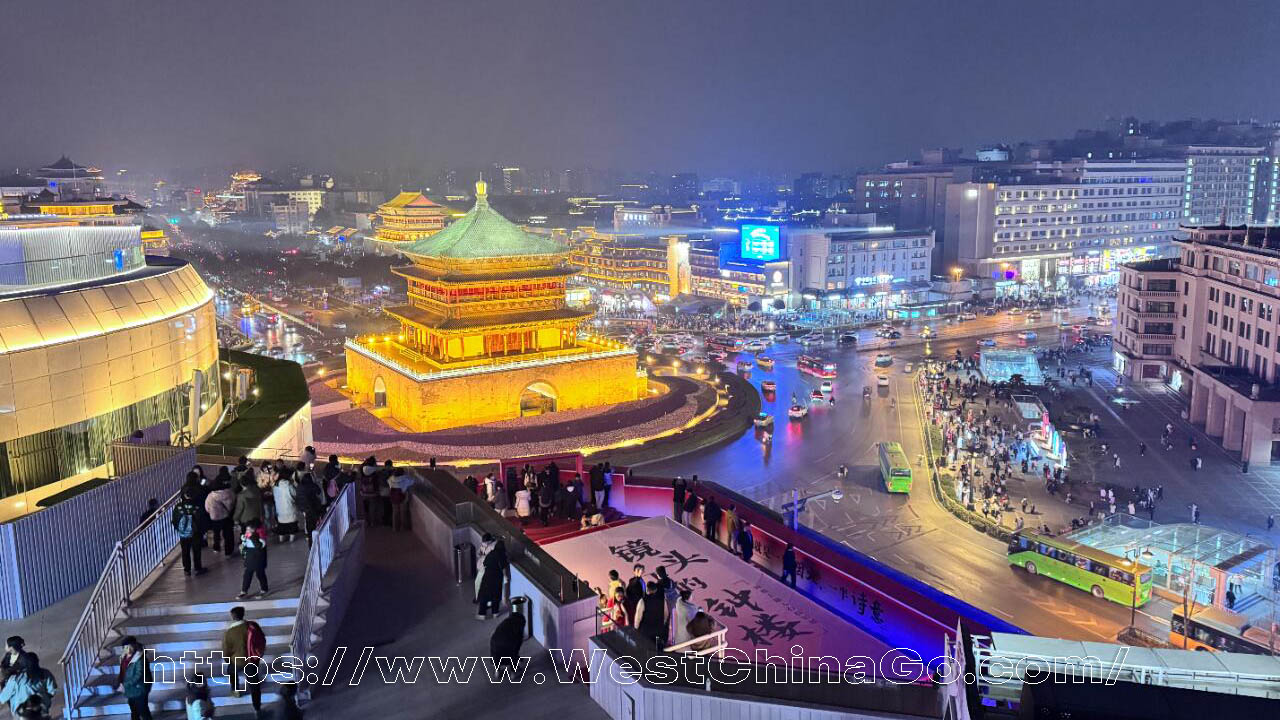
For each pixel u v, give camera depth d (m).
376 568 30.62
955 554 72.44
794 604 30.42
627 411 111.31
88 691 21.86
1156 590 61.91
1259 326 107.88
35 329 41.16
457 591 28.81
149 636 23.61
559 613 24.44
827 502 85.75
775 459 99.44
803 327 188.38
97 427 44.03
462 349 108.94
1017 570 69.00
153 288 49.75
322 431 102.94
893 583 31.14
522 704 22.64
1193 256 127.75
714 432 105.50
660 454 98.56
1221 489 87.31
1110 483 89.12
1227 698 14.32
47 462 41.47
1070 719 14.15
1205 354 122.62
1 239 49.47
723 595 31.16
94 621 22.91
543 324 111.00
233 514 28.12
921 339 175.50
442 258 108.31
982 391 130.00
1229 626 51.50
